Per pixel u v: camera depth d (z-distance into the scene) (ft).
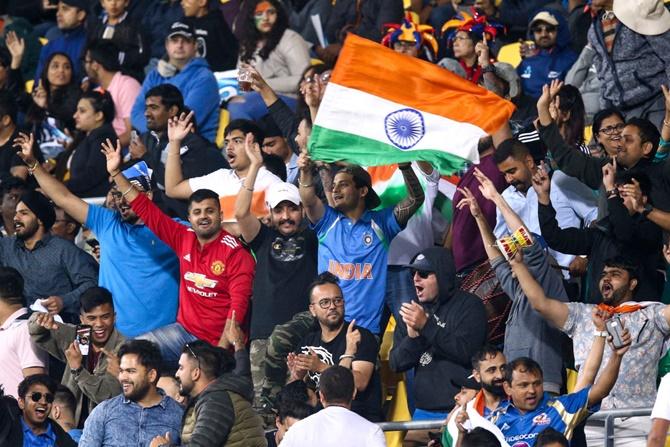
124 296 119.44
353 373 104.06
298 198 115.14
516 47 147.33
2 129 144.46
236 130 122.42
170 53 144.05
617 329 96.48
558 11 143.43
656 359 103.91
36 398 103.45
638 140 114.11
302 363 104.83
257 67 147.02
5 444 101.24
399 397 112.47
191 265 115.96
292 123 127.95
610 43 128.26
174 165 123.85
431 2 159.22
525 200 117.39
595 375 97.96
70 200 120.98
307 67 138.21
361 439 92.58
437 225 119.34
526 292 104.32
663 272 115.24
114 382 111.14
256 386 112.16
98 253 132.46
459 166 107.04
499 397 98.58
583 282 116.06
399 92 107.86
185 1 153.99
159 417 100.37
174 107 131.54
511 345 106.63
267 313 113.50
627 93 127.24
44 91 155.63
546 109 117.39
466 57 136.56
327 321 106.42
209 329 115.85
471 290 111.65
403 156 107.04
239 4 162.20
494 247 107.45
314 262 114.83
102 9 166.71
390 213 113.39
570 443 97.40
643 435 104.17
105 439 100.07
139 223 119.75
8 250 125.59
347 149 107.86
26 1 184.03
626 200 109.60
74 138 145.48
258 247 115.44
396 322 114.01
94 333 115.65
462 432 94.43
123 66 154.30
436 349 105.91
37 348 115.85
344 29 153.58
